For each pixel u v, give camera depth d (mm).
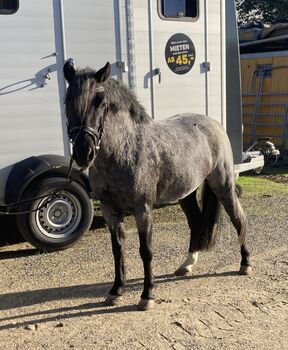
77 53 6016
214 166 4953
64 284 4941
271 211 7645
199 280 4965
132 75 6449
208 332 3881
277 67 12930
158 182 4324
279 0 20891
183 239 6320
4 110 5594
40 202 5695
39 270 5328
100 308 4367
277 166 11875
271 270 5199
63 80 5953
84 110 3664
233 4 7688
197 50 7035
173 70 6812
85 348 3666
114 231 4379
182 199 5145
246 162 8336
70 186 5855
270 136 13133
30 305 4457
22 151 5750
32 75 5742
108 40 6227
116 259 4418
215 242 5117
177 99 6906
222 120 7434
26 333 3912
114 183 4066
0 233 6738
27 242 6344
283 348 3650
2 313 4301
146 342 3734
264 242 6137
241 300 4449
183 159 4484
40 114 5832
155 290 4715
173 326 3977
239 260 5508
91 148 3680
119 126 4020
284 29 13398
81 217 6008
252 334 3850
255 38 13938
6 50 5551
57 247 5898
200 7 6984
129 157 4059
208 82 7211
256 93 13289
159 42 6637
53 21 5816
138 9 6410
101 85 3777
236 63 7777
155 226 6941
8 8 5547
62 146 6020
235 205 5078
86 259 5648
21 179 5520
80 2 5965
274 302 4414
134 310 4297
